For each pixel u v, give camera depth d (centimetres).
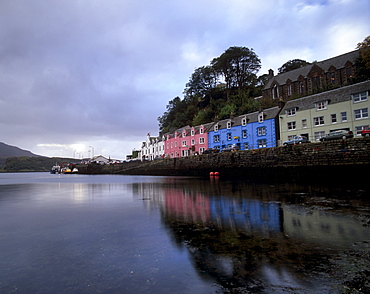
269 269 521
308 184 2280
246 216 1029
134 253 642
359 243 671
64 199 1812
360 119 3125
